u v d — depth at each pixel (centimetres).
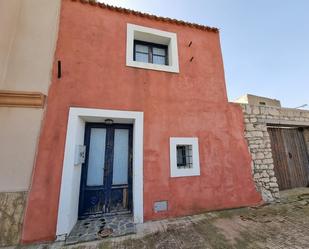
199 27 502
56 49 357
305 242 260
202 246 257
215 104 457
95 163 378
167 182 367
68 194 296
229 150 438
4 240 261
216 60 498
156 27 455
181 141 399
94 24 398
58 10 374
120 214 366
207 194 391
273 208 403
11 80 311
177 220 343
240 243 263
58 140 314
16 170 285
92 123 390
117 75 384
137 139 365
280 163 545
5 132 291
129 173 393
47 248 256
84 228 308
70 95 341
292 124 539
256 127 485
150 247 257
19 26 337
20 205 276
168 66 434
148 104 393
